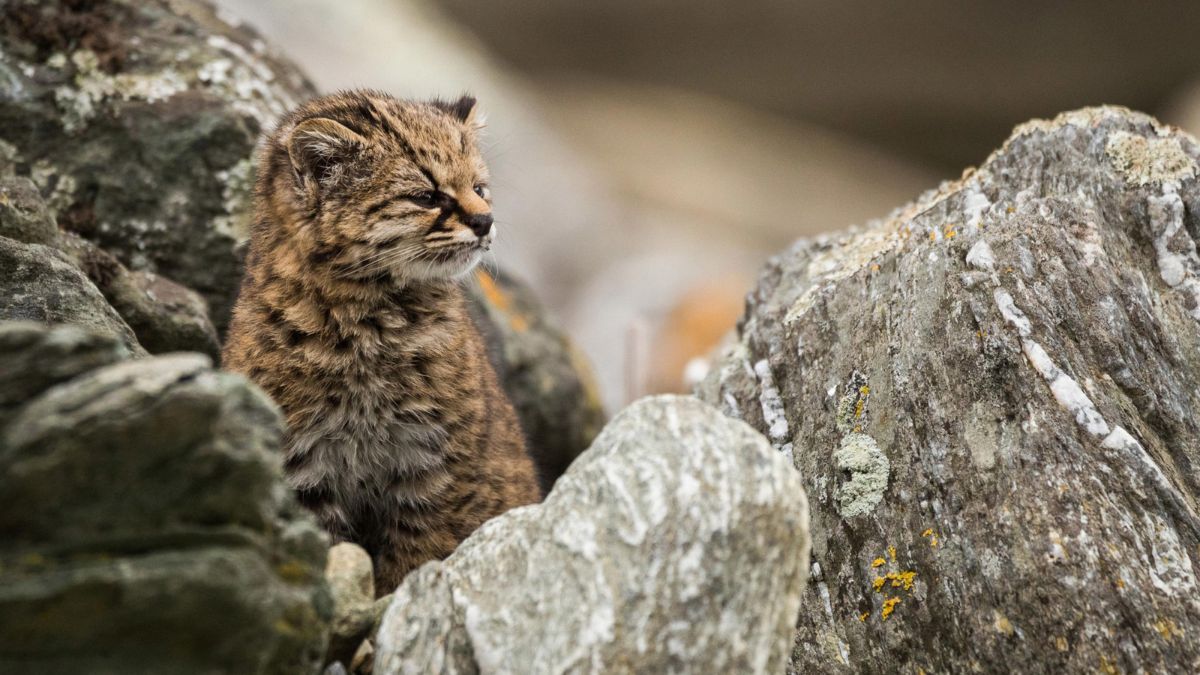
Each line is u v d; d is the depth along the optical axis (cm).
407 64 3466
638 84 5050
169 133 1308
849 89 4784
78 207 1277
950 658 786
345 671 759
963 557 793
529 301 1745
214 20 1487
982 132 4722
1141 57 4338
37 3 1305
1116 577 741
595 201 3744
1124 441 780
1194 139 956
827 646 848
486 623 689
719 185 4522
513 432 1212
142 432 583
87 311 947
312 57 3180
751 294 1201
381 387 1023
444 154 1123
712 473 670
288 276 1041
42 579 568
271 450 643
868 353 920
